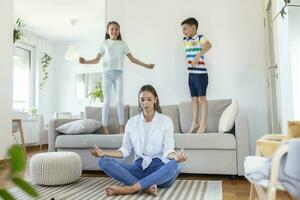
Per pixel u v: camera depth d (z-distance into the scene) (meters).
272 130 3.33
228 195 2.13
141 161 2.36
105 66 3.47
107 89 3.47
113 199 2.03
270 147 1.29
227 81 3.71
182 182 2.60
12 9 3.65
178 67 3.88
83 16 5.73
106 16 4.16
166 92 3.91
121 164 2.33
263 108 3.59
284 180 1.13
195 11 3.87
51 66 7.41
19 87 6.57
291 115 2.41
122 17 4.11
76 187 2.46
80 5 5.18
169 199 2.00
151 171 2.31
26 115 4.84
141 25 4.04
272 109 3.33
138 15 4.06
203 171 2.82
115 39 3.50
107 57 3.46
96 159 3.16
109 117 3.65
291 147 1.12
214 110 3.31
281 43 2.66
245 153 2.72
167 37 3.94
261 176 1.18
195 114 3.27
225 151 2.77
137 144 2.41
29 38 6.73
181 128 3.40
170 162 2.22
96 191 2.30
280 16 2.64
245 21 3.70
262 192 1.25
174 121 3.44
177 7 3.93
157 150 2.38
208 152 2.82
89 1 5.01
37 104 6.91
